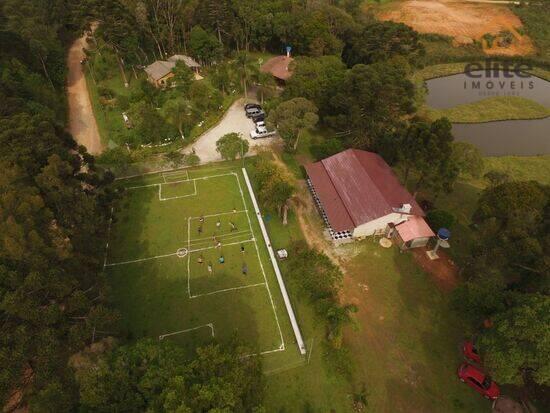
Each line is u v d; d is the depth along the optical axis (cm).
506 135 8450
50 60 8819
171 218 5900
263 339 4400
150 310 4694
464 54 12012
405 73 7781
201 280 5022
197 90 8231
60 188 4269
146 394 2814
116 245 5478
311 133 7969
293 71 8356
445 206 6322
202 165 6950
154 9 9944
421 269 5241
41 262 3419
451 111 9131
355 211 5569
